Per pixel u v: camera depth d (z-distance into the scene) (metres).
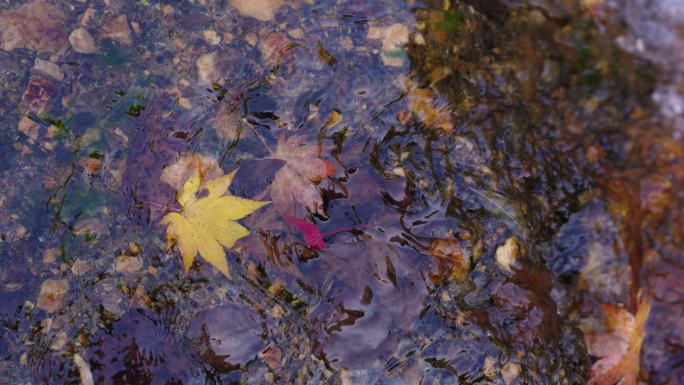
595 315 0.72
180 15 0.73
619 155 0.80
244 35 0.73
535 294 0.69
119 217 0.68
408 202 0.69
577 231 0.74
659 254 0.78
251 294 0.66
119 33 0.72
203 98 0.71
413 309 0.67
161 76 0.71
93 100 0.70
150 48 0.72
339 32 0.73
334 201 0.68
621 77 0.84
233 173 0.68
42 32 0.71
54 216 0.67
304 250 0.67
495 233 0.69
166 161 0.69
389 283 0.67
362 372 0.65
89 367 0.65
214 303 0.66
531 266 0.70
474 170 0.71
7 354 0.65
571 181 0.75
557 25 0.81
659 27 0.88
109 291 0.66
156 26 0.73
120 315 0.66
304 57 0.72
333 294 0.66
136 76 0.71
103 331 0.65
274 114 0.70
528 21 0.80
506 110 0.74
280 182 0.68
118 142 0.69
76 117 0.70
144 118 0.70
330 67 0.72
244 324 0.66
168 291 0.66
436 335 0.67
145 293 0.66
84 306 0.66
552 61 0.80
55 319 0.66
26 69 0.70
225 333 0.65
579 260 0.73
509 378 0.67
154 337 0.65
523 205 0.71
